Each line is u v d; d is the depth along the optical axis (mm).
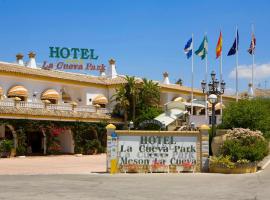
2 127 50844
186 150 28375
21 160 44375
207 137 28438
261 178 24234
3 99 49688
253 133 29328
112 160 28016
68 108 57188
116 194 17312
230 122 34125
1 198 15930
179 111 56562
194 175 26375
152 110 63031
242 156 28062
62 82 61219
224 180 23141
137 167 28125
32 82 57531
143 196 16766
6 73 53656
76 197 16344
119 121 63344
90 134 58656
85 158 48438
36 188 19281
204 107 67688
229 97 83188
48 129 53375
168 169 28203
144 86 64500
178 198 16250
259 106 36031
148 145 28266
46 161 42938
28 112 50781
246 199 16000
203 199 16000
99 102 65438
